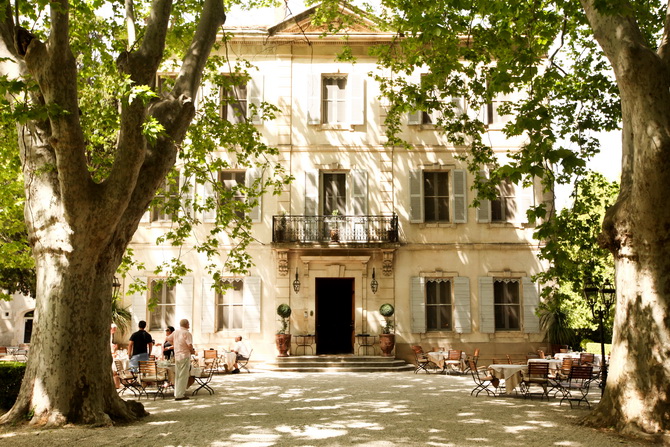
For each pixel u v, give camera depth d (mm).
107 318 7965
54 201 7746
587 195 12148
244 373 15719
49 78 6809
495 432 7230
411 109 12055
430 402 10039
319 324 19375
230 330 17469
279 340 16766
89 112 10508
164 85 11133
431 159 18141
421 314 17469
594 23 7262
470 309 17562
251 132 11789
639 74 6609
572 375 10117
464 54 10688
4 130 9797
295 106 18328
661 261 7133
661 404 6883
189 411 8977
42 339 7484
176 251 17672
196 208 12062
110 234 7688
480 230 17875
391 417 8383
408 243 17734
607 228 7738
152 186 8383
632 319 7332
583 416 8508
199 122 11867
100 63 11555
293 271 17625
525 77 8344
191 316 17438
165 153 8469
